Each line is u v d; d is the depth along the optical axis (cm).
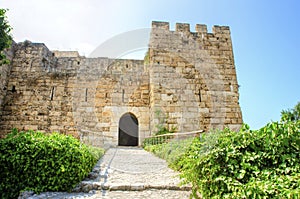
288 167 267
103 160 649
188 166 379
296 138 285
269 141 292
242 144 300
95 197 366
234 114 1123
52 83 1202
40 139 414
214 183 286
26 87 1173
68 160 402
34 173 376
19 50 1232
